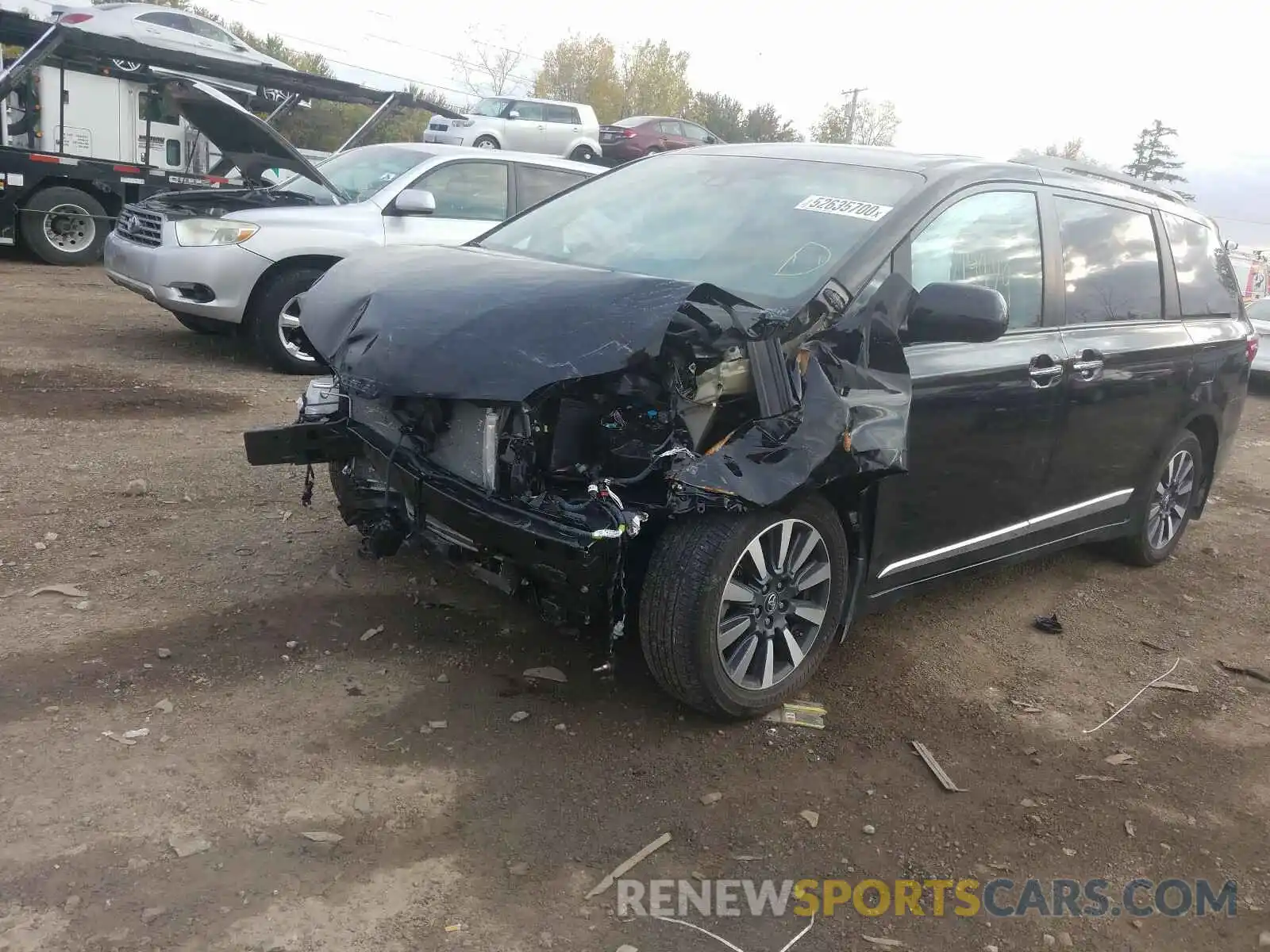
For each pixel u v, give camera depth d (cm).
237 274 782
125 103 1483
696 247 391
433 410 334
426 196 786
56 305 1064
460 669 372
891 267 360
